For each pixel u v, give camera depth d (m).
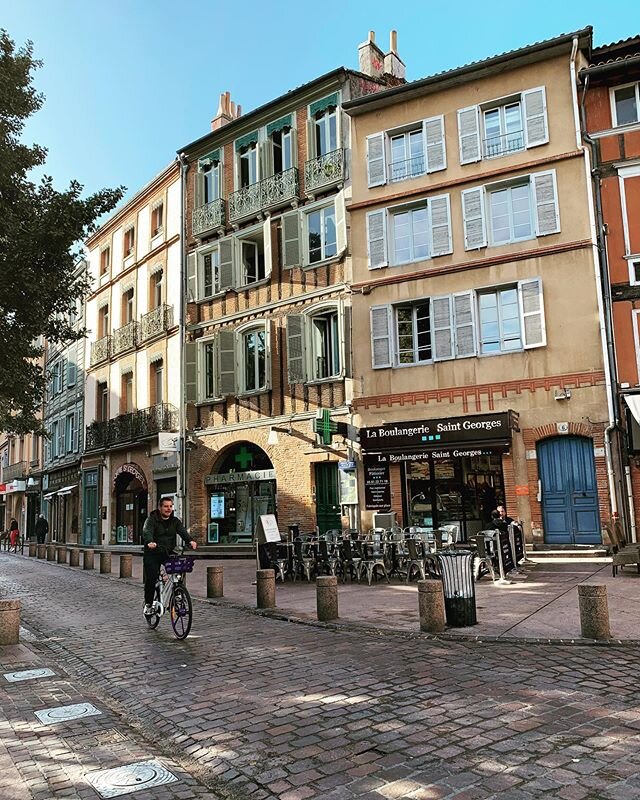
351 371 20.02
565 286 17.17
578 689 5.78
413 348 19.36
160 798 3.96
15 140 13.98
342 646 7.93
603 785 3.88
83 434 33.31
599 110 17.61
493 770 4.13
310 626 9.37
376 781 4.06
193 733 5.13
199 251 25.31
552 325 17.20
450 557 8.68
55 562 24.17
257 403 22.61
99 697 6.36
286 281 22.25
